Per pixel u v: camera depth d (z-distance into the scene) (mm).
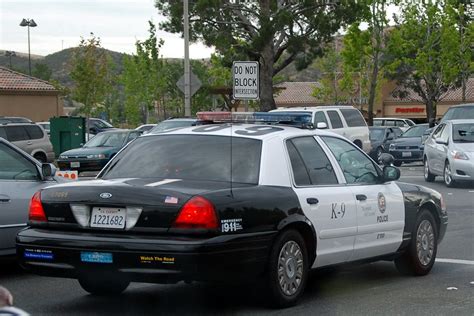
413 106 76125
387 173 9234
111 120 78750
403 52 53312
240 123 8922
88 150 27828
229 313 7742
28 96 56469
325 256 8234
